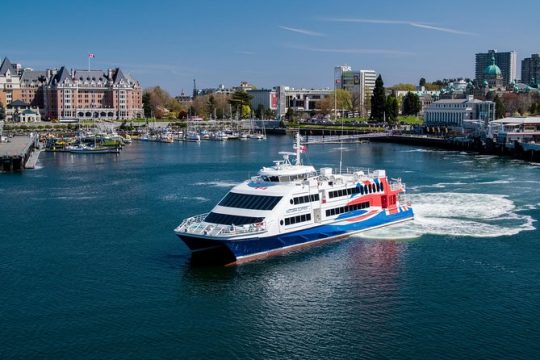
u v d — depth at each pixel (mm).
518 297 75812
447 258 90000
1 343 65188
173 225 112875
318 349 63781
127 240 102375
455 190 146750
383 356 62219
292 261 88438
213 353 63219
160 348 64125
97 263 90062
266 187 93188
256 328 68375
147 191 152375
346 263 87750
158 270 86438
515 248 94875
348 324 69062
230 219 89312
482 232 103750
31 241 102750
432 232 103375
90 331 67812
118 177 181250
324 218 95750
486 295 76438
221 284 80562
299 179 95688
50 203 136125
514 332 66812
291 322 69688
